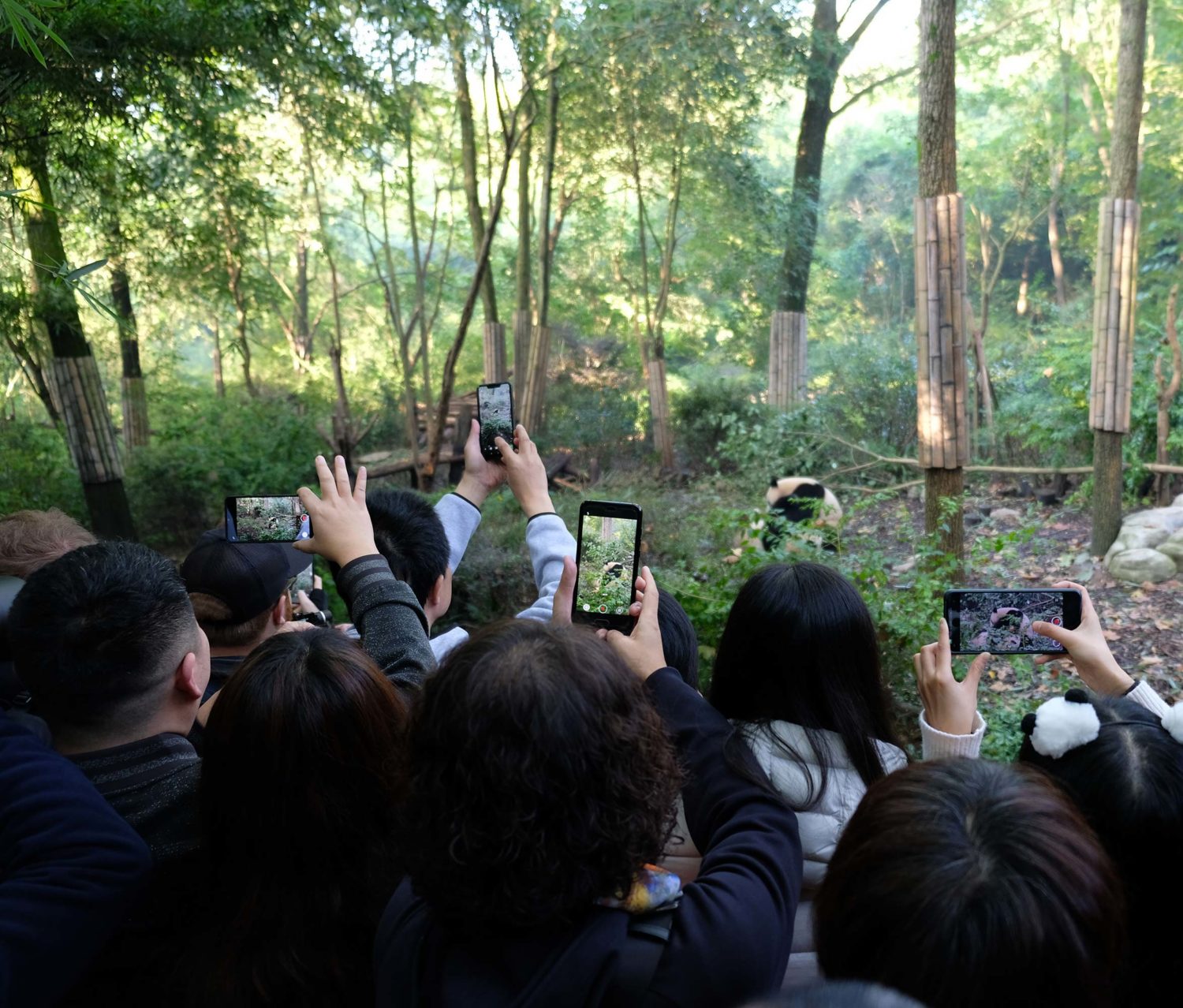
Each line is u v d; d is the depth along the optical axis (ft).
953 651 6.82
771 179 48.65
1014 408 32.01
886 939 3.09
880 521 29.19
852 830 3.51
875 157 107.34
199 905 4.75
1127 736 4.52
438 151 50.03
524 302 47.37
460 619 21.75
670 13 33.01
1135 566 21.89
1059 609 6.75
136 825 4.77
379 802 4.55
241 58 23.24
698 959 3.55
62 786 4.41
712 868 4.03
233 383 77.46
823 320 88.28
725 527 17.13
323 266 77.41
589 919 3.60
